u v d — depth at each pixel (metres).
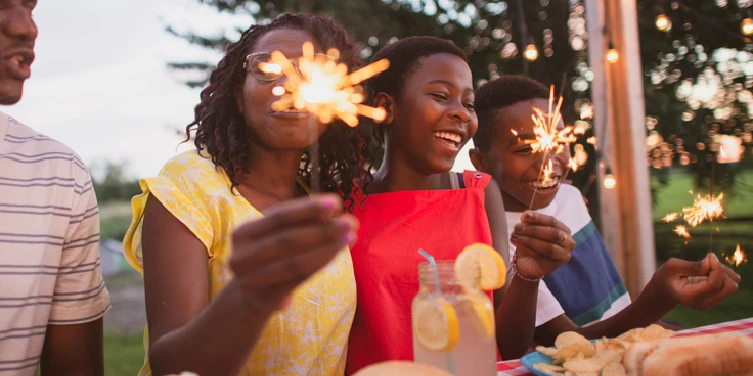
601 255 2.42
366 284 1.65
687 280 1.62
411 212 1.74
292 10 5.62
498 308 1.76
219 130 1.51
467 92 1.78
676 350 1.09
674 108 5.09
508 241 2.19
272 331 1.41
